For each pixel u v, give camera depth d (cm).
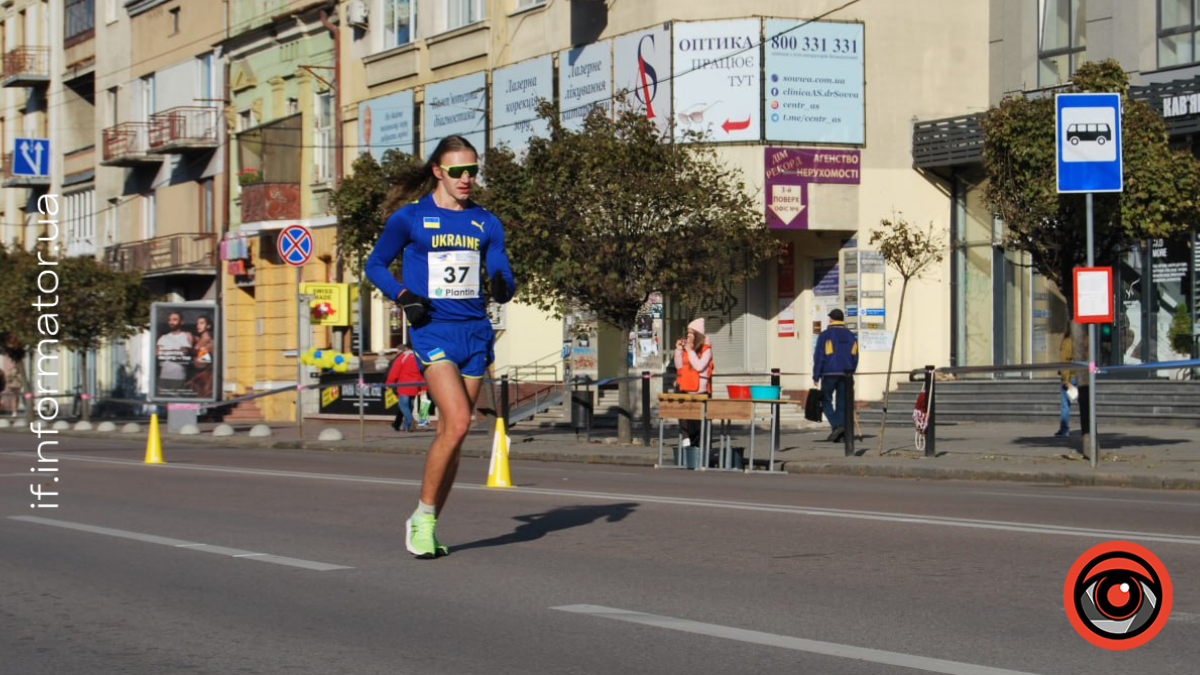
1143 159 1547
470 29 3228
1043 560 855
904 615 688
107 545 985
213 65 4316
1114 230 1587
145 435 3094
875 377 2681
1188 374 2341
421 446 2377
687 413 1794
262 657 621
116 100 4925
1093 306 1510
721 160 2628
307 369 3809
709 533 1008
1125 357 2434
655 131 2141
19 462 1944
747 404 1731
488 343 865
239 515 1173
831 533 998
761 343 2828
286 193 3869
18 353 3984
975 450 1834
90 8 5078
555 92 2961
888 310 2678
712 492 1372
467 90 3225
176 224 4509
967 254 2708
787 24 2636
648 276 2052
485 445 2316
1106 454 1684
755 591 762
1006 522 1052
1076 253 1625
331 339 3734
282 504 1264
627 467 1902
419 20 3444
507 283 838
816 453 1886
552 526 1060
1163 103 2292
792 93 2636
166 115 4362
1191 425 2184
